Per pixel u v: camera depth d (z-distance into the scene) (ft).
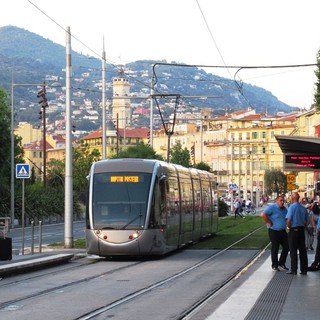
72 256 102.73
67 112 124.88
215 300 59.36
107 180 105.50
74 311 54.34
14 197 245.24
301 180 448.65
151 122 235.61
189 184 134.72
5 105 249.55
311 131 428.56
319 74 164.45
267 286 68.80
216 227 172.04
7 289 68.85
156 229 104.37
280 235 84.28
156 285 71.82
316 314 51.65
